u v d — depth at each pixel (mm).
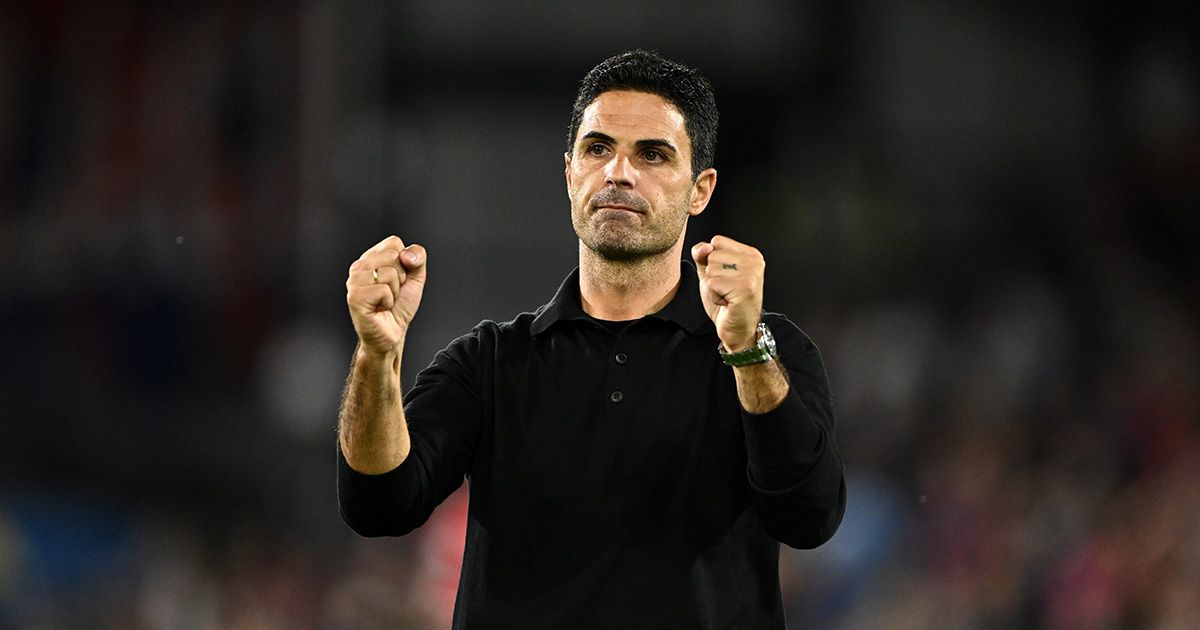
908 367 40094
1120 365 39625
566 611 10023
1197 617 28375
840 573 34281
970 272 44531
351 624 31859
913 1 49125
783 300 44656
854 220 44781
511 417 10508
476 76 47156
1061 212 46969
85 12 47406
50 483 40500
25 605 35406
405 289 9906
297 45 46594
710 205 47844
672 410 10352
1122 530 31344
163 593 35469
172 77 46969
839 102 48469
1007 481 35562
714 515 10195
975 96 49156
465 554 10570
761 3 48594
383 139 46500
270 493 40344
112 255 45688
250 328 45031
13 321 45062
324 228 45406
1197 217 45344
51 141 46906
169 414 43000
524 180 46938
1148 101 49406
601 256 10602
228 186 46281
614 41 47844
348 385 9984
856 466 38594
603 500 10180
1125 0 49562
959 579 33562
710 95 10914
